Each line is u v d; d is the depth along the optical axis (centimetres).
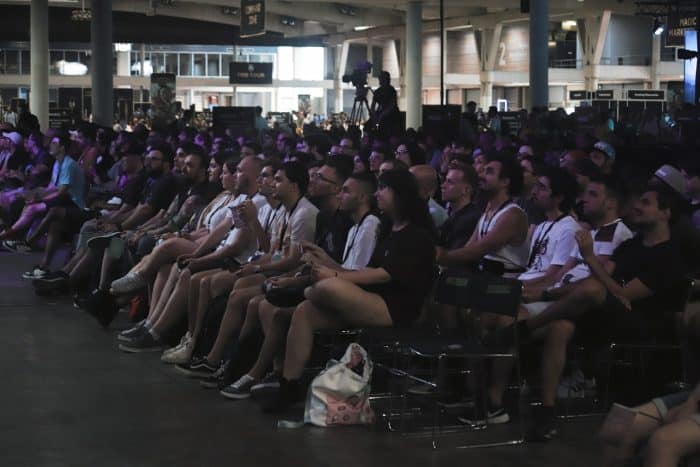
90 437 586
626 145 1154
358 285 620
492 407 614
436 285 602
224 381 686
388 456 550
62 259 1295
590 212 641
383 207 626
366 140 1602
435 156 1388
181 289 795
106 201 1345
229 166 859
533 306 606
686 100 2798
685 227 609
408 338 593
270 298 657
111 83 3338
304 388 678
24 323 934
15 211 1457
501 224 658
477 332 618
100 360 786
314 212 743
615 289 582
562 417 620
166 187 1036
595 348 616
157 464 538
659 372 612
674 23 4059
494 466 532
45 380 723
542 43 3169
